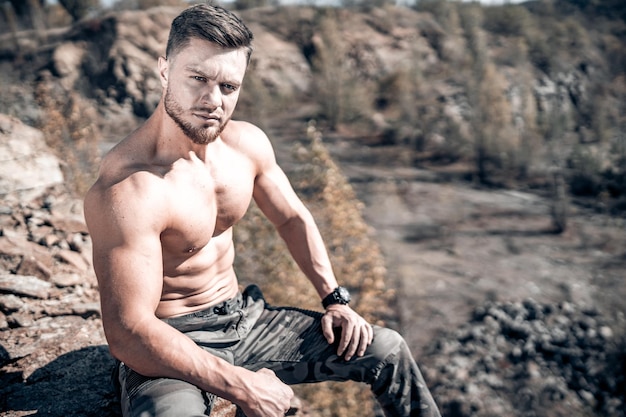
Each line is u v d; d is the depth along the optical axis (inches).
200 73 59.0
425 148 1294.3
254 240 302.7
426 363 553.6
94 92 1503.4
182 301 68.4
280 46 1798.7
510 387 523.8
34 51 1605.6
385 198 988.6
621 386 518.9
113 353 58.3
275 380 61.9
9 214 137.3
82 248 124.8
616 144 1227.9
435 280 698.2
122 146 63.3
